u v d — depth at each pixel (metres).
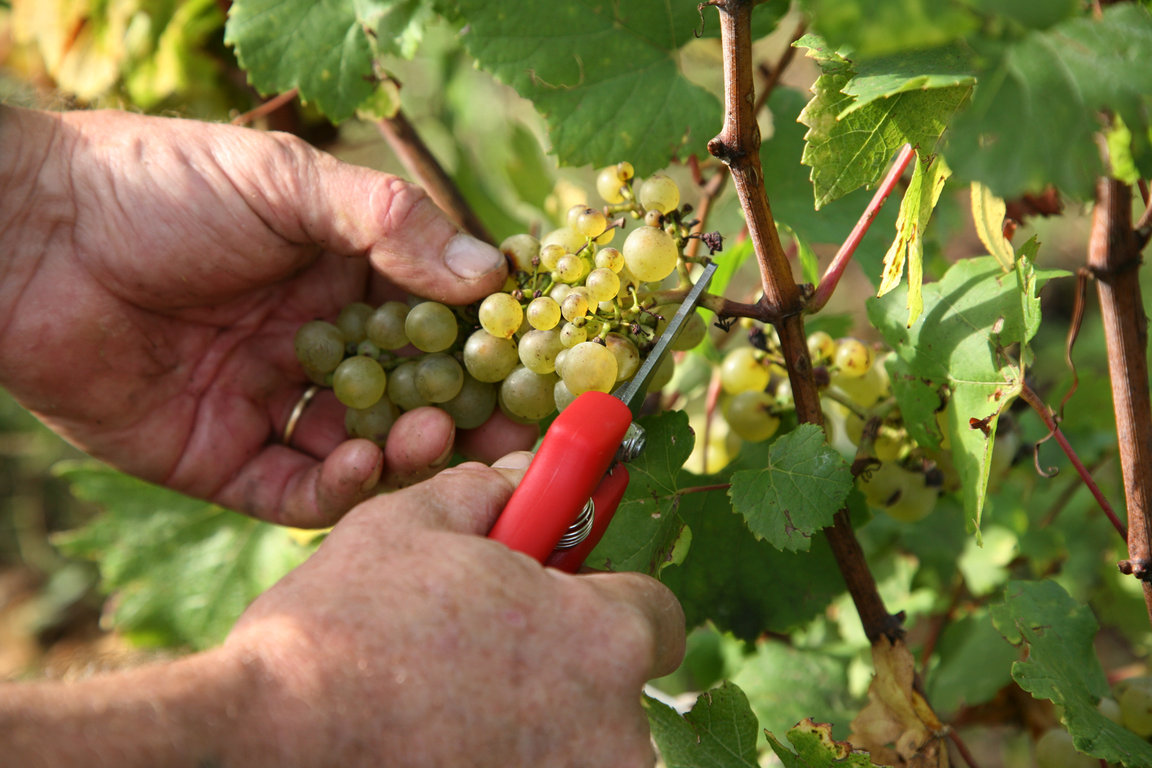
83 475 0.57
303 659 0.36
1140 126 0.35
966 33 0.34
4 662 0.97
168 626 0.56
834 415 0.51
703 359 0.56
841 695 0.54
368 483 0.47
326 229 0.47
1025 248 0.42
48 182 0.48
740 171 0.40
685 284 0.43
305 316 0.52
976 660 0.54
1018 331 0.42
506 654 0.37
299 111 0.61
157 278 0.49
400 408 0.47
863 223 0.42
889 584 0.57
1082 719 0.42
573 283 0.42
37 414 0.51
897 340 0.44
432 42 0.67
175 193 0.48
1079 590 0.59
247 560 0.56
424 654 0.36
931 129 0.40
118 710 0.35
